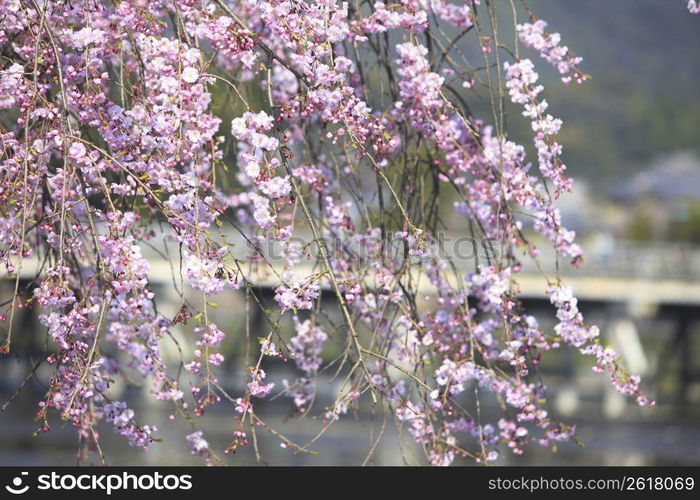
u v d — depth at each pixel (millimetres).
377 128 6523
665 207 97375
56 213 5965
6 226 6188
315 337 7867
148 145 6160
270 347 6242
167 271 37375
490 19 6914
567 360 52781
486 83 7180
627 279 47781
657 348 61938
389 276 7668
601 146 150250
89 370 6121
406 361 7617
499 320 7582
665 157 154250
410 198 7492
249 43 6195
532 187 7180
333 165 8078
